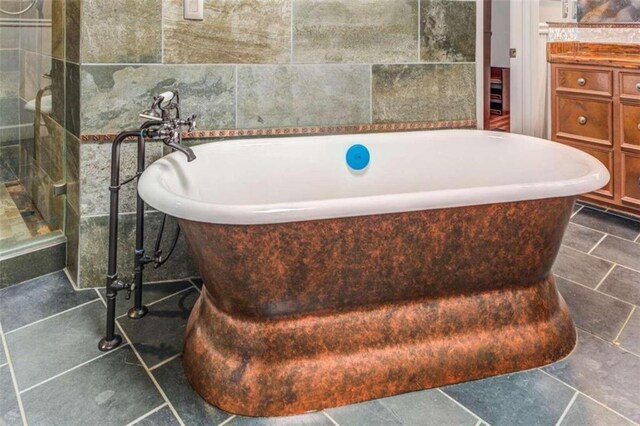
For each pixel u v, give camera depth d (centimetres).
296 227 119
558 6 323
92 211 185
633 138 260
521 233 140
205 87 191
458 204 128
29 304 178
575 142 291
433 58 224
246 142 185
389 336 135
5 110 239
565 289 195
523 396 132
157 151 188
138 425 120
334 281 128
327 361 130
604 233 254
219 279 126
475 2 228
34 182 235
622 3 295
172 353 151
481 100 238
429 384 136
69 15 183
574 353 151
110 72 178
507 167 202
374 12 211
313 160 192
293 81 203
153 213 192
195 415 124
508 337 143
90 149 180
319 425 121
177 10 182
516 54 317
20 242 198
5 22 230
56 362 145
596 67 271
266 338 127
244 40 193
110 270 152
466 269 139
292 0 197
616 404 128
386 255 130
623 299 186
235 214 113
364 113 216
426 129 229
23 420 121
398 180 204
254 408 124
